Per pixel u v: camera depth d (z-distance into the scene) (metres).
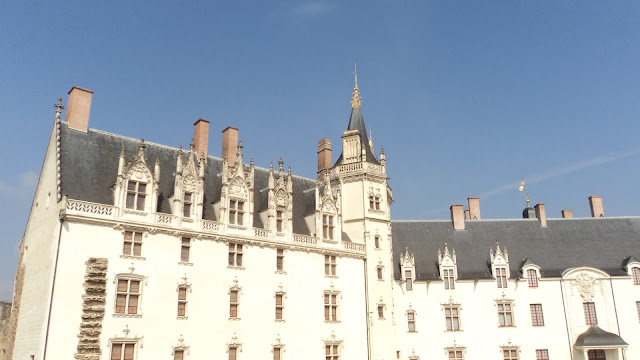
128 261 36.97
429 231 63.56
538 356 56.00
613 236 62.44
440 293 57.81
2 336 45.81
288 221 47.44
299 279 46.84
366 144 61.41
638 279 58.03
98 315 34.75
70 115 41.91
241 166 45.41
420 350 55.91
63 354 33.06
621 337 55.97
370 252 53.78
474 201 68.81
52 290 33.47
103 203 38.16
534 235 63.06
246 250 43.69
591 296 57.44
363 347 50.41
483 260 60.31
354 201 55.56
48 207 38.56
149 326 36.91
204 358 39.12
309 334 46.28
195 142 48.88
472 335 56.56
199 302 39.84
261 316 43.28
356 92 64.88
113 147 43.19
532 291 57.91
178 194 40.75
